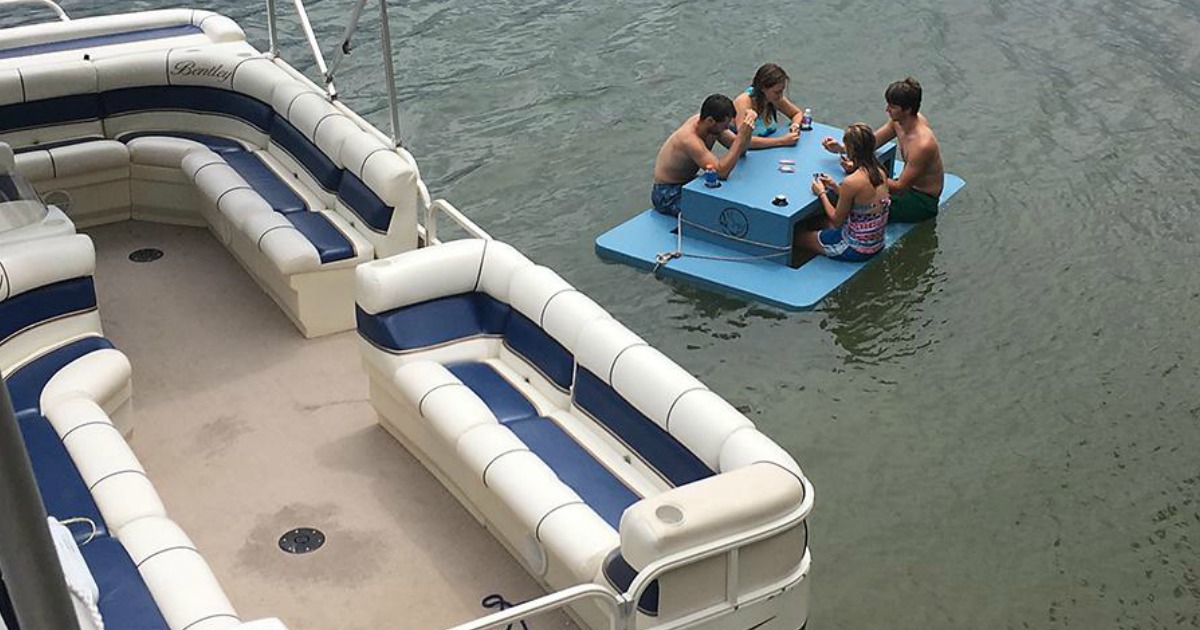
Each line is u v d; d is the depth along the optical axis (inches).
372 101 466.3
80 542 171.0
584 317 208.1
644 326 340.5
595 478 193.2
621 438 198.7
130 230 296.8
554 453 198.2
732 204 363.9
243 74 296.4
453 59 499.8
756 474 167.8
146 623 156.1
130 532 171.9
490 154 432.5
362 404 236.8
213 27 314.2
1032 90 473.1
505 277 222.8
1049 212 393.1
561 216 396.2
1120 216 390.0
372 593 190.2
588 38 519.8
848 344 331.6
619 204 402.0
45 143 292.2
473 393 209.0
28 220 219.3
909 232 382.6
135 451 221.5
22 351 213.3
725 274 358.6
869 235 363.6
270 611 186.2
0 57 293.3
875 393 312.2
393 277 215.5
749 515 161.0
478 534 203.0
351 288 256.5
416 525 204.8
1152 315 341.7
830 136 401.4
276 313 265.7
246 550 198.7
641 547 156.7
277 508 208.2
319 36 516.7
